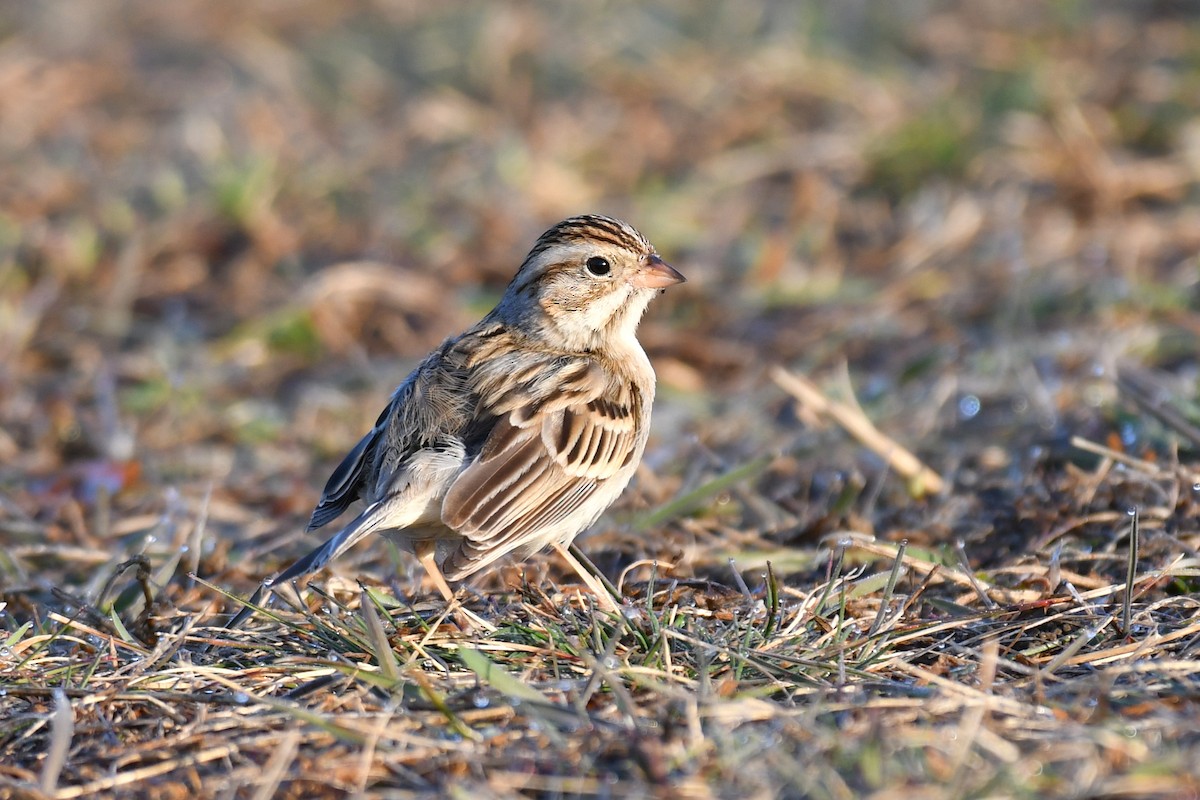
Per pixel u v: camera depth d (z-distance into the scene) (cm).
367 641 830
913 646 841
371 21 2500
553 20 2311
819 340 1511
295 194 1859
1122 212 1686
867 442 1134
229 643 846
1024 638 841
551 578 1005
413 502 888
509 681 755
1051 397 1267
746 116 1964
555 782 677
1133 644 806
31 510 1231
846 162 1839
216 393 1498
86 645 868
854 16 2295
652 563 962
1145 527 988
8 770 727
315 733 739
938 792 640
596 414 953
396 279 1634
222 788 702
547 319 1017
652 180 1873
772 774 671
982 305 1515
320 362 1551
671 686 763
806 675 782
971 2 2327
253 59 2322
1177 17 2188
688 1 2372
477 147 1953
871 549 948
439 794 683
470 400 930
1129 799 635
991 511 1070
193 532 1128
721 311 1592
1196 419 1130
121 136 2100
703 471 1215
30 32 2512
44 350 1574
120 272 1683
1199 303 1447
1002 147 1798
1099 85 1938
